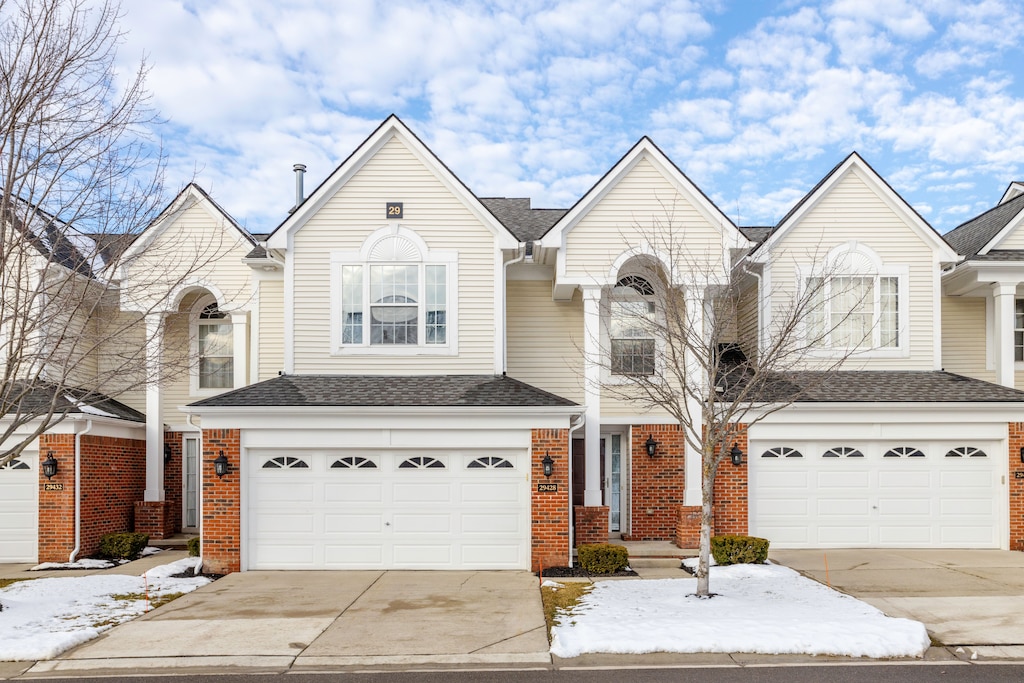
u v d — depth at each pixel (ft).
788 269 60.23
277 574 50.21
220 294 63.52
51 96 38.78
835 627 34.12
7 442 56.13
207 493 51.24
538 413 51.29
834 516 56.70
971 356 65.36
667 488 60.75
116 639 34.78
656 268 56.75
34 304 49.39
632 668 30.37
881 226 61.00
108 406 63.87
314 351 56.54
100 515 58.80
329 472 52.13
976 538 56.44
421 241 57.06
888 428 56.54
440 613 39.32
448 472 52.24
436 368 56.65
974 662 30.89
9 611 39.96
